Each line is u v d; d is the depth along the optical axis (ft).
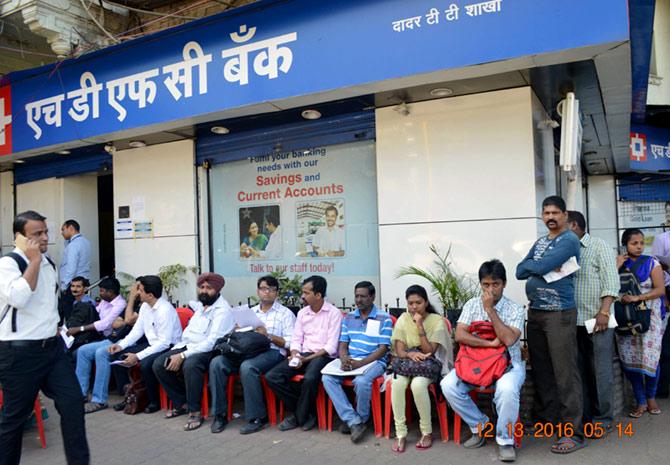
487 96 16.34
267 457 13.21
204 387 16.14
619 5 11.78
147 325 17.42
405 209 17.40
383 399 14.75
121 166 23.68
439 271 16.83
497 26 13.00
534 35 12.61
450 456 12.75
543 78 15.28
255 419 15.06
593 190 37.27
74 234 23.47
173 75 17.81
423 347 13.53
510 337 12.69
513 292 15.93
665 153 33.45
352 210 19.21
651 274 14.85
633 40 15.26
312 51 15.33
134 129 18.95
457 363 13.04
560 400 12.87
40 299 11.48
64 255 23.38
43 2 21.25
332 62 15.05
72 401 11.64
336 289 19.47
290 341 16.05
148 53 18.30
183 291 21.99
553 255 12.40
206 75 17.15
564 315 12.63
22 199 27.58
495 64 13.24
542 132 17.54
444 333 13.75
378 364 14.38
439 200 16.93
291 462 12.85
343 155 19.38
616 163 31.32
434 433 14.28
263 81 16.14
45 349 11.44
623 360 15.17
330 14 15.05
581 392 12.87
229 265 21.67
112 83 19.19
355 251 19.16
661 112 30.83
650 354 14.74
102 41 23.86
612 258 13.30
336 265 19.51
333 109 18.34
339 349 14.82
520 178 15.92
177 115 17.78
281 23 15.79
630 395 16.33
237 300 21.47
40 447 14.56
